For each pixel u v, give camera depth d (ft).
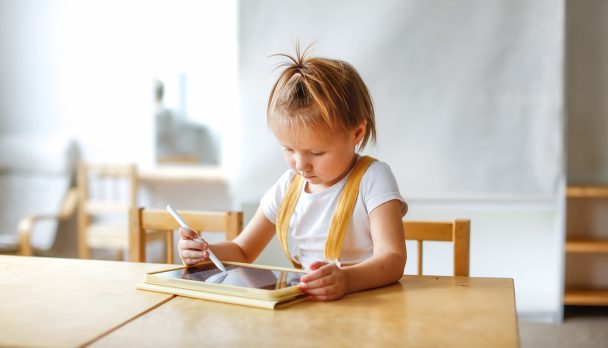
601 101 9.50
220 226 4.38
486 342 2.13
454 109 8.30
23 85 12.09
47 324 2.37
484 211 9.01
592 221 9.59
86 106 11.87
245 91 8.45
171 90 11.64
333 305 2.63
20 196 11.38
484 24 8.20
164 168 11.50
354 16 8.27
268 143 8.46
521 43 8.18
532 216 8.98
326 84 3.06
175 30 11.56
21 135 12.07
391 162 8.39
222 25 11.43
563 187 8.29
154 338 2.19
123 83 11.73
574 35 9.48
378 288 2.97
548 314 8.96
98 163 11.71
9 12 12.09
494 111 8.26
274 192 3.81
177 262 11.04
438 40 8.25
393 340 2.16
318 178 3.27
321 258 3.46
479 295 2.82
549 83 8.17
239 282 2.79
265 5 8.34
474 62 8.23
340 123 3.08
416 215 9.02
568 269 9.73
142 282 3.07
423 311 2.54
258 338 2.19
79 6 11.84
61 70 11.94
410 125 8.34
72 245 11.85
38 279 3.17
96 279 3.16
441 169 8.36
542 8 8.13
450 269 9.03
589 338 8.02
